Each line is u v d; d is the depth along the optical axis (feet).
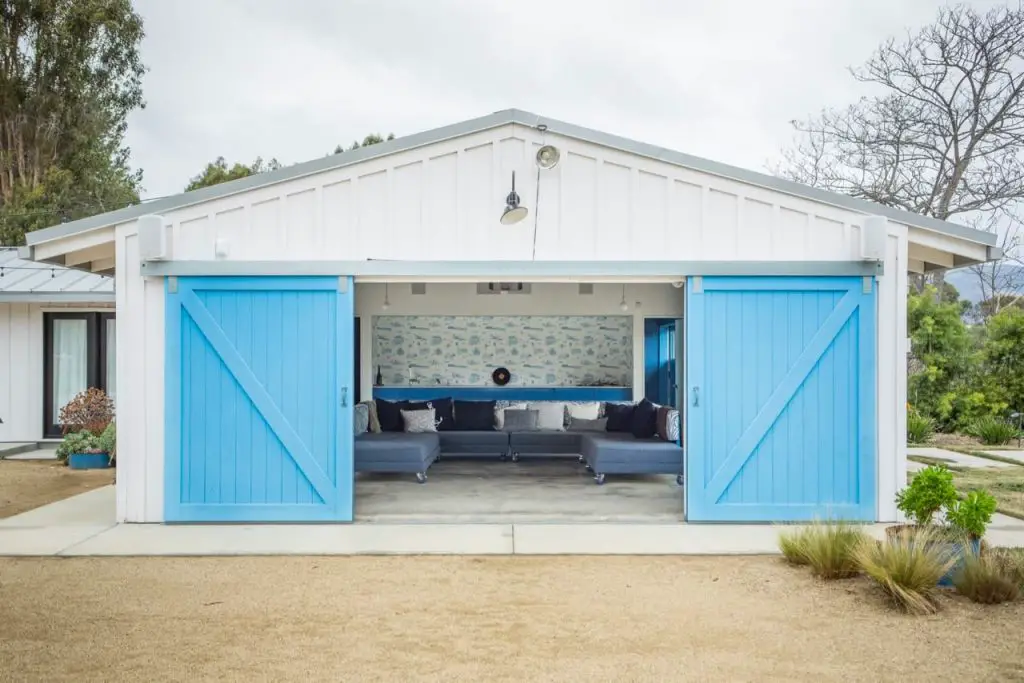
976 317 70.38
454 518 24.79
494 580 18.21
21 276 42.50
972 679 12.60
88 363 42.29
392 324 46.39
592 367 46.29
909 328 51.44
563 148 23.93
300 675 12.63
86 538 22.03
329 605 16.33
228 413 23.77
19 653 13.57
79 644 14.02
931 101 64.08
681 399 41.47
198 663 13.12
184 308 23.68
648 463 30.81
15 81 91.40
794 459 23.90
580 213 23.88
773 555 20.53
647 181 23.88
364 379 41.86
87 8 91.97
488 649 13.83
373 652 13.65
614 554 20.56
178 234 23.67
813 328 23.88
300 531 22.97
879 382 23.86
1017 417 48.21
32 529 23.13
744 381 23.90
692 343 23.90
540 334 46.44
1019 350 48.26
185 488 23.75
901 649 13.87
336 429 23.84
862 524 22.22
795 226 23.84
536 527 23.67
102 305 42.32
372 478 33.35
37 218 86.43
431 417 38.29
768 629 14.92
